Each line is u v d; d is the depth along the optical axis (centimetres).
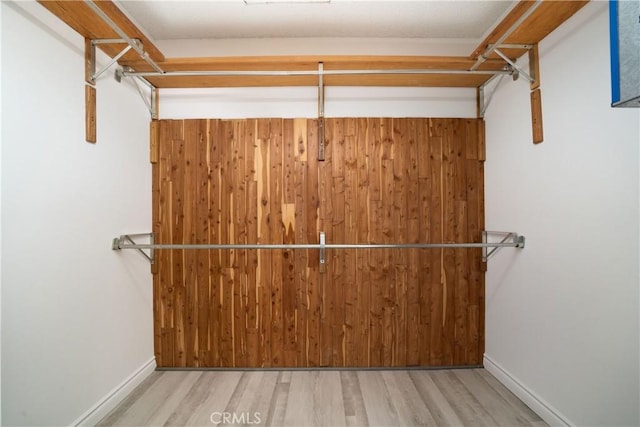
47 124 124
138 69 175
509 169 174
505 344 177
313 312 198
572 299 131
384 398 165
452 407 157
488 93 195
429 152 199
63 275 130
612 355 115
